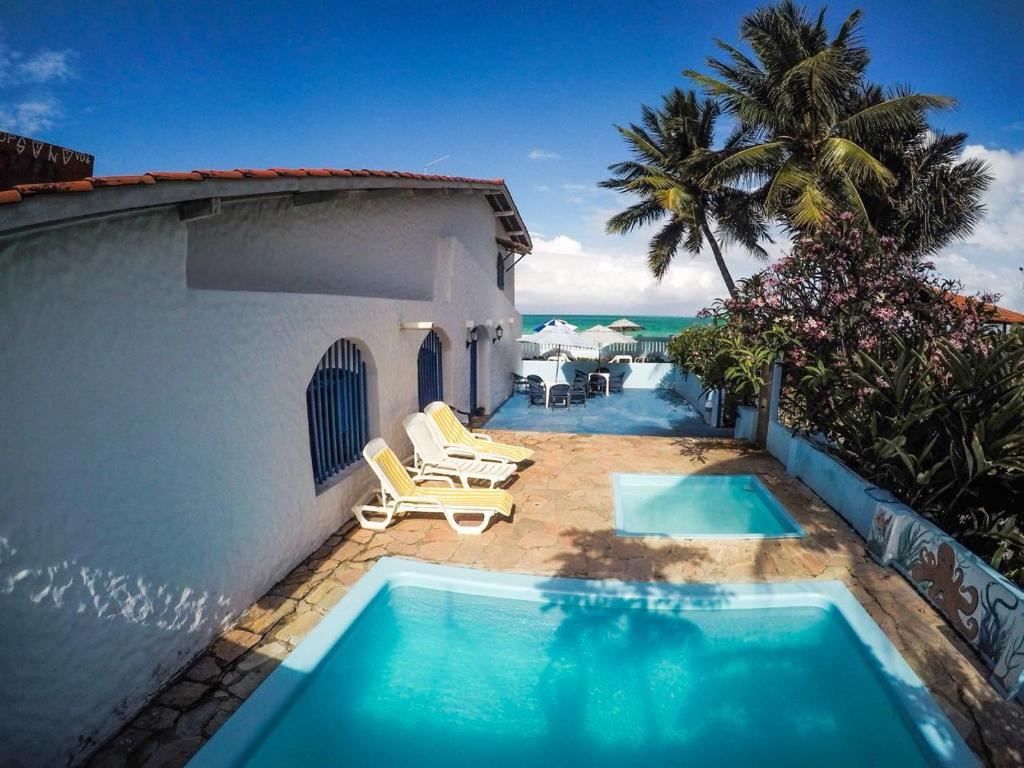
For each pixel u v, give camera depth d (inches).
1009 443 202.5
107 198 120.1
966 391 222.1
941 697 149.0
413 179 321.4
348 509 262.8
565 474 342.6
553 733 150.0
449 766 138.6
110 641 131.4
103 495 128.7
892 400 255.0
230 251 226.1
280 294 201.6
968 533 218.4
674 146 864.3
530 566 220.1
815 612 198.4
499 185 519.2
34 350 111.4
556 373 849.5
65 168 186.2
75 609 122.4
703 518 279.6
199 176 147.9
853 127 655.1
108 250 127.9
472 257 500.7
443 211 449.1
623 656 180.2
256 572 190.7
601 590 201.8
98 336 126.0
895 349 311.0
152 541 143.5
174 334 149.6
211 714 140.3
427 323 324.2
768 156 681.0
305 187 213.0
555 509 281.9
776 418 387.2
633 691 165.8
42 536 114.5
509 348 719.1
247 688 149.9
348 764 138.3
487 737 148.5
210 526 165.8
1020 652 146.2
